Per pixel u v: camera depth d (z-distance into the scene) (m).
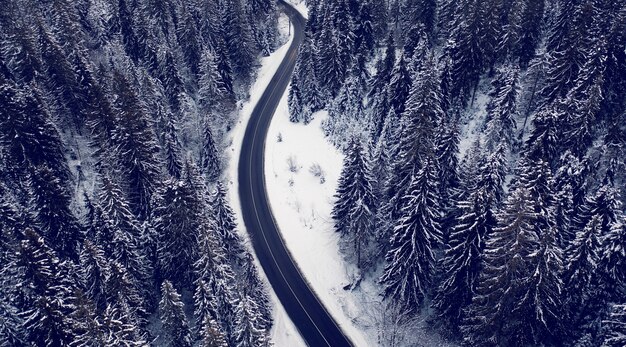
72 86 64.94
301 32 105.69
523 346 38.09
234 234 50.53
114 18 85.12
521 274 35.38
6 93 52.03
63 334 34.16
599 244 36.12
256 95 86.19
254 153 72.38
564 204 40.25
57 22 72.62
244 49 86.00
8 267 41.25
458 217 43.31
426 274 44.44
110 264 38.44
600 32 54.38
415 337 44.81
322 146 71.00
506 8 64.12
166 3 88.25
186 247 44.78
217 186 48.69
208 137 66.25
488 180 42.16
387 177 52.84
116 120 55.94
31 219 47.00
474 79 61.38
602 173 47.41
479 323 39.22
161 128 65.94
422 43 63.19
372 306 49.44
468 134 61.03
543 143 45.97
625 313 33.12
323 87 77.81
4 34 71.88
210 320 34.12
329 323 49.03
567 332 39.91
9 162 54.53
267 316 48.41
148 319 46.69
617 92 52.91
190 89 83.31
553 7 68.00
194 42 81.12
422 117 45.44
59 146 58.72
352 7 82.56
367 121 69.00
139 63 80.44
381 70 67.88
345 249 54.59
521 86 56.72
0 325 39.84
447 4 70.88
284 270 54.59
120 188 51.53
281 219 60.81
